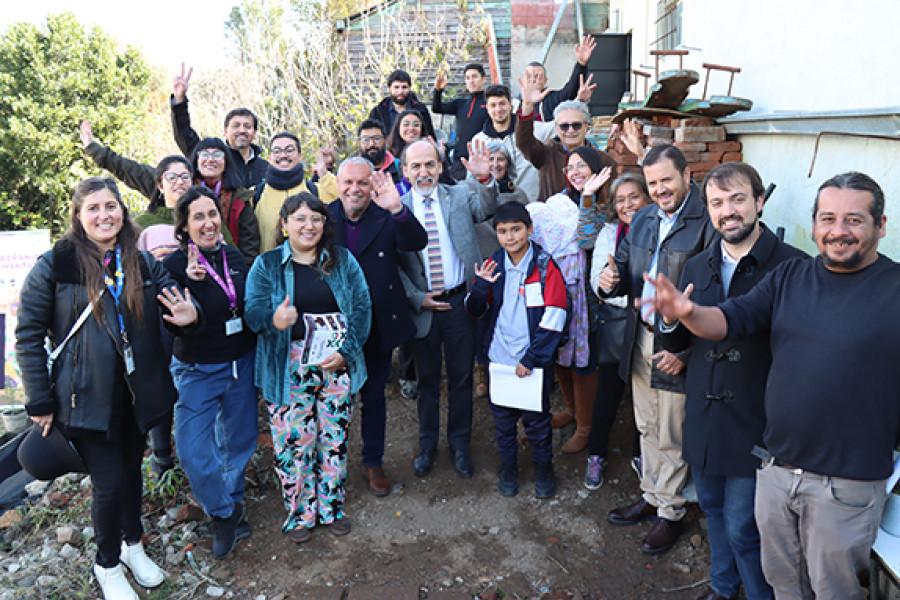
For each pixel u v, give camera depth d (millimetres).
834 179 1962
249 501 3770
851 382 1928
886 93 2809
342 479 3492
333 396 3379
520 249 3533
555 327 3436
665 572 3090
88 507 3723
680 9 6363
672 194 2834
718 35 4867
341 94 8719
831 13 3246
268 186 4207
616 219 3508
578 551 3275
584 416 4086
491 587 3012
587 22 10547
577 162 3721
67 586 3061
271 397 3244
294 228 3123
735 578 2740
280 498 3795
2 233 5484
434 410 3996
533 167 4879
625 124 4617
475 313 3697
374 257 3605
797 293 2100
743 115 4152
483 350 3797
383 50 9375
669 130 4531
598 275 3469
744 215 2346
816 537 2061
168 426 3848
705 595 2812
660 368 2912
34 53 13336
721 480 2619
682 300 2145
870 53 2922
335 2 9984
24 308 2602
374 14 9859
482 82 6219
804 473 2061
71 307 2625
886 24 2797
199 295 3098
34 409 2598
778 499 2139
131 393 2740
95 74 13773
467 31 9758
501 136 4969
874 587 2322
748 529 2473
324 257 3246
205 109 9906
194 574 3154
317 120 8812
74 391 2631
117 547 2873
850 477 1952
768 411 2139
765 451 2234
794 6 3635
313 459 3438
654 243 3006
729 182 2350
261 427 4590
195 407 3154
